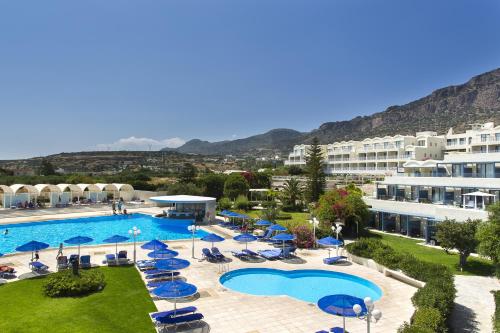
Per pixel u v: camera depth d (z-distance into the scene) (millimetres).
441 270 20203
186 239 33750
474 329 15688
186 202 44250
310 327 15078
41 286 19031
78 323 14375
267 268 24422
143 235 38688
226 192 61062
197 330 14516
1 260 24703
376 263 24109
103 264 24047
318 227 35000
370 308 11250
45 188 58344
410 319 15750
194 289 15266
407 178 39594
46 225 45188
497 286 21375
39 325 14094
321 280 23203
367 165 92812
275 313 16484
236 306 17219
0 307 15953
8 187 54438
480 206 31531
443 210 31594
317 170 62844
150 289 19156
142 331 14141
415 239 35312
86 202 61000
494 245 18203
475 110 199875
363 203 37469
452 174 36688
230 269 23703
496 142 65375
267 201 60594
